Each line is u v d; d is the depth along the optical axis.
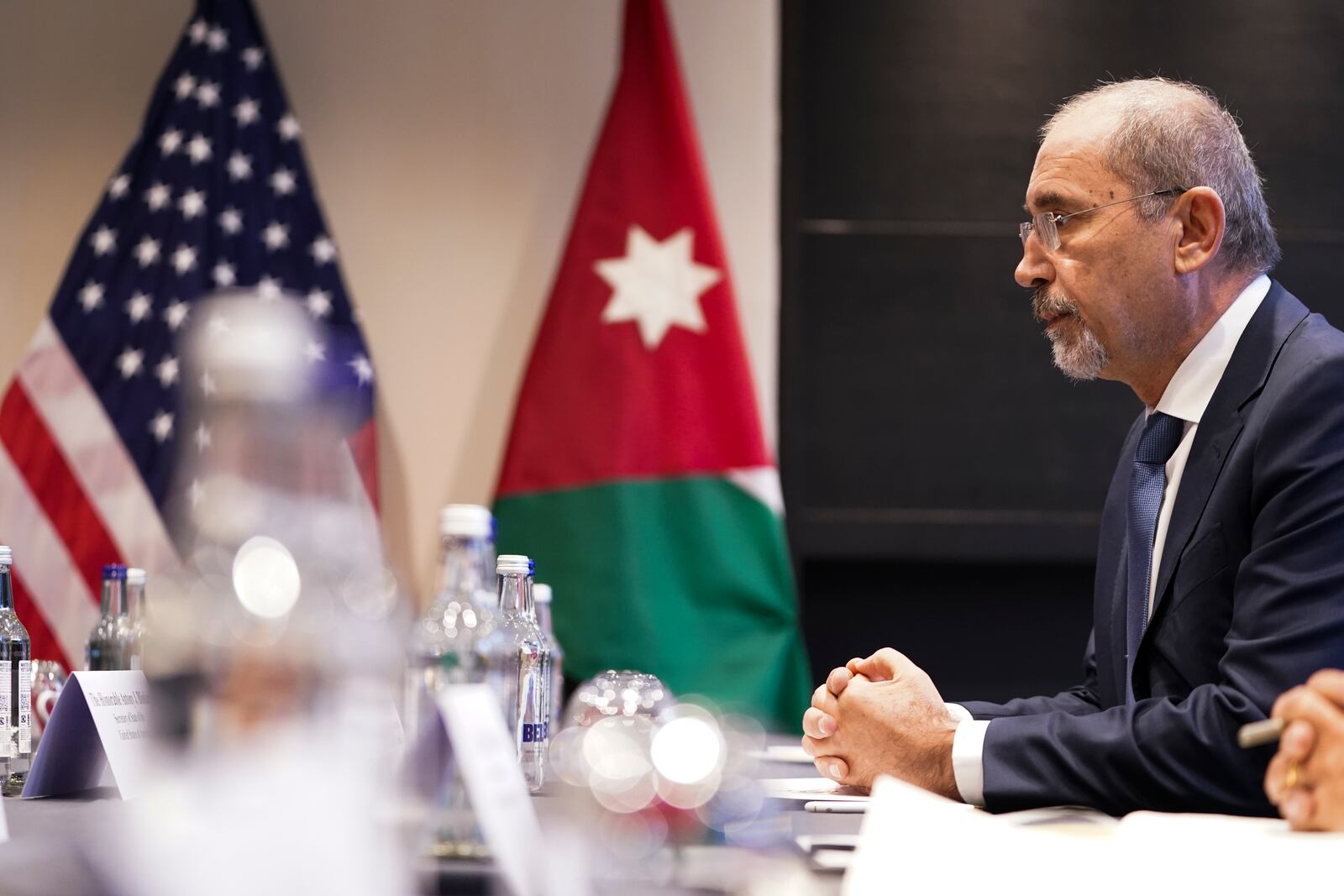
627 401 4.11
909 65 4.59
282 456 0.85
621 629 3.96
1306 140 4.54
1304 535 1.72
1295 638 1.64
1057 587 4.57
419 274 4.52
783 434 4.52
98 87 4.55
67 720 1.58
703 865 1.12
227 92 4.32
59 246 4.51
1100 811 1.62
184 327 4.07
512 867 0.98
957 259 4.57
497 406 4.50
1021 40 4.59
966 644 4.55
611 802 1.14
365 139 4.54
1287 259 4.51
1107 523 2.32
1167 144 2.10
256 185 4.27
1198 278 2.10
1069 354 2.22
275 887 0.85
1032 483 4.53
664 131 4.29
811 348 4.56
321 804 0.87
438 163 4.54
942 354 4.55
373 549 1.02
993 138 4.57
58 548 4.00
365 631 0.90
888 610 4.57
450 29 4.57
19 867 1.08
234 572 0.86
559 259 4.52
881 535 4.52
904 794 1.12
